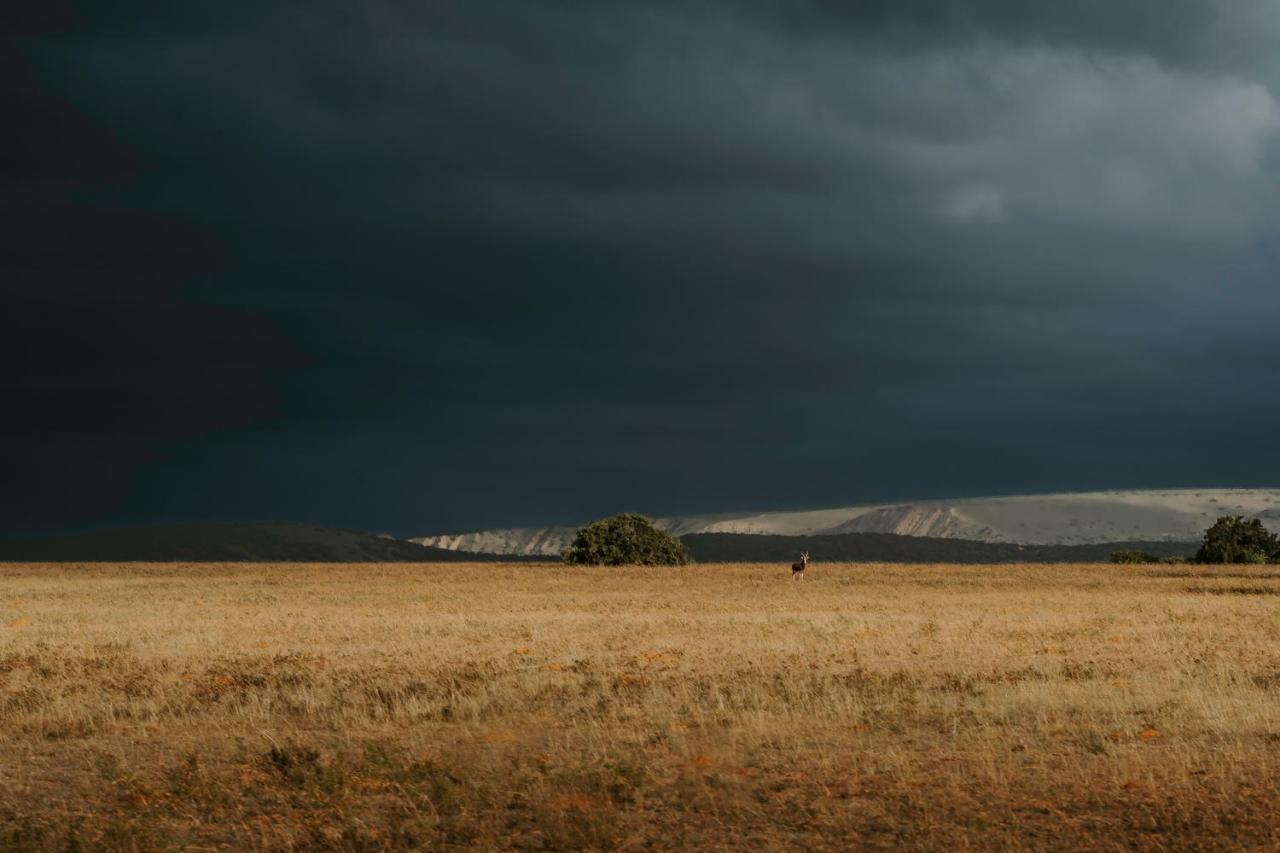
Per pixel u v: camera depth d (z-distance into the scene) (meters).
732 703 24.11
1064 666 30.30
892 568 116.75
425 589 77.94
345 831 15.34
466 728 21.94
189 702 25.06
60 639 40.22
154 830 15.55
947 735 21.02
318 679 28.50
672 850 14.57
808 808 16.06
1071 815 15.77
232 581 91.12
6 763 19.28
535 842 15.02
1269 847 14.38
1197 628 42.78
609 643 37.53
